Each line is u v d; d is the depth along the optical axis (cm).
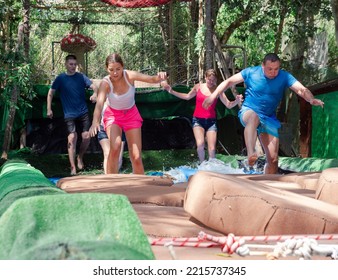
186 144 1669
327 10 1680
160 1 1609
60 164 1532
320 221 306
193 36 1786
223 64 1570
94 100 1354
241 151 1681
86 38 1884
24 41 1521
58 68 2283
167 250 267
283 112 1808
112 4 1628
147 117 1638
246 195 314
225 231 314
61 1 2038
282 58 1945
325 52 1764
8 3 1520
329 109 1407
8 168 565
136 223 197
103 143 1103
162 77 875
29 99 1580
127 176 562
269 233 306
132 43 2175
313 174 523
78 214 200
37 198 203
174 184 507
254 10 1778
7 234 193
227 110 1628
